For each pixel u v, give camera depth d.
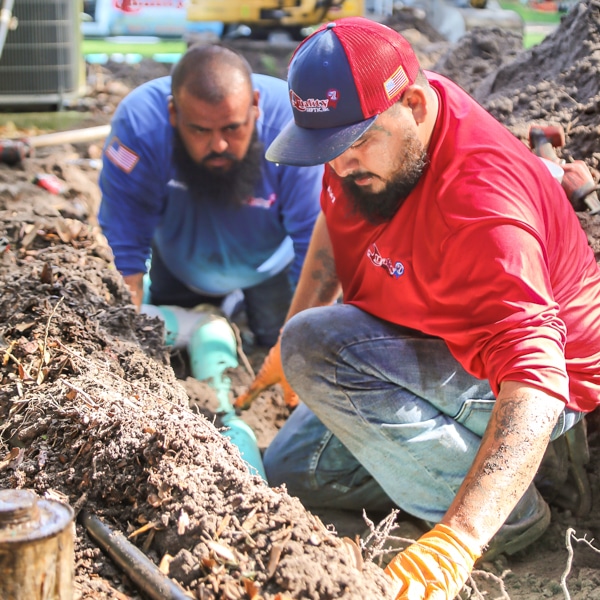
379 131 2.31
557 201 2.57
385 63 2.28
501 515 2.08
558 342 2.22
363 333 2.79
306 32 9.04
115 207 4.07
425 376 2.76
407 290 2.59
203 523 2.06
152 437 2.29
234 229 4.16
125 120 3.99
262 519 2.06
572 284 2.63
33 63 7.38
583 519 3.07
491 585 2.81
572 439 2.93
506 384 2.19
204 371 3.90
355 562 2.00
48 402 2.59
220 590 1.92
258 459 3.37
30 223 3.98
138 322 3.32
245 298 4.67
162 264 4.60
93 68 8.84
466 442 2.80
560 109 4.00
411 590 1.99
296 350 2.84
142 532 2.14
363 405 2.80
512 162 2.41
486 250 2.28
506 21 8.92
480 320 2.33
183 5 10.80
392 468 2.86
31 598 1.68
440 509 2.88
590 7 4.29
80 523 2.22
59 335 2.96
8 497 1.73
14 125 7.17
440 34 9.25
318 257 3.16
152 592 1.94
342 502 3.25
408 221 2.49
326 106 2.29
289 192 4.09
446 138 2.41
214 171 3.91
